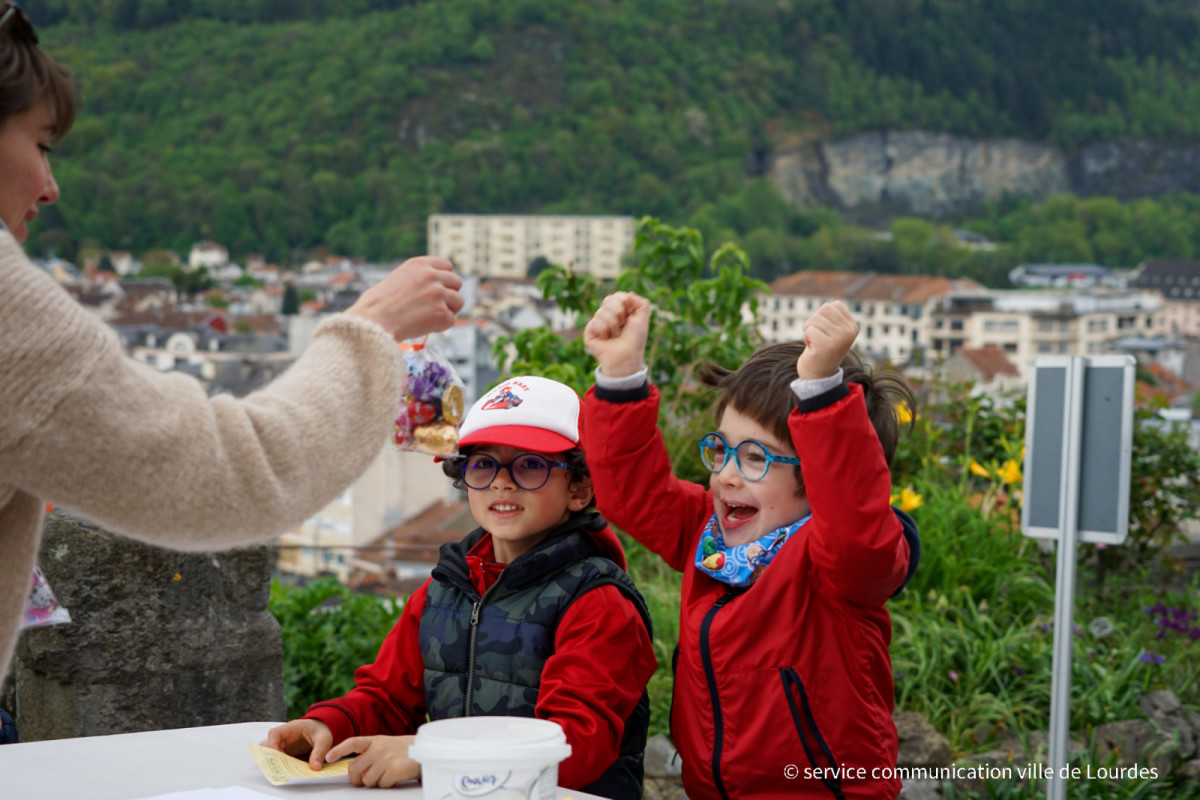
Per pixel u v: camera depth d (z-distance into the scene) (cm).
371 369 123
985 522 454
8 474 107
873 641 182
